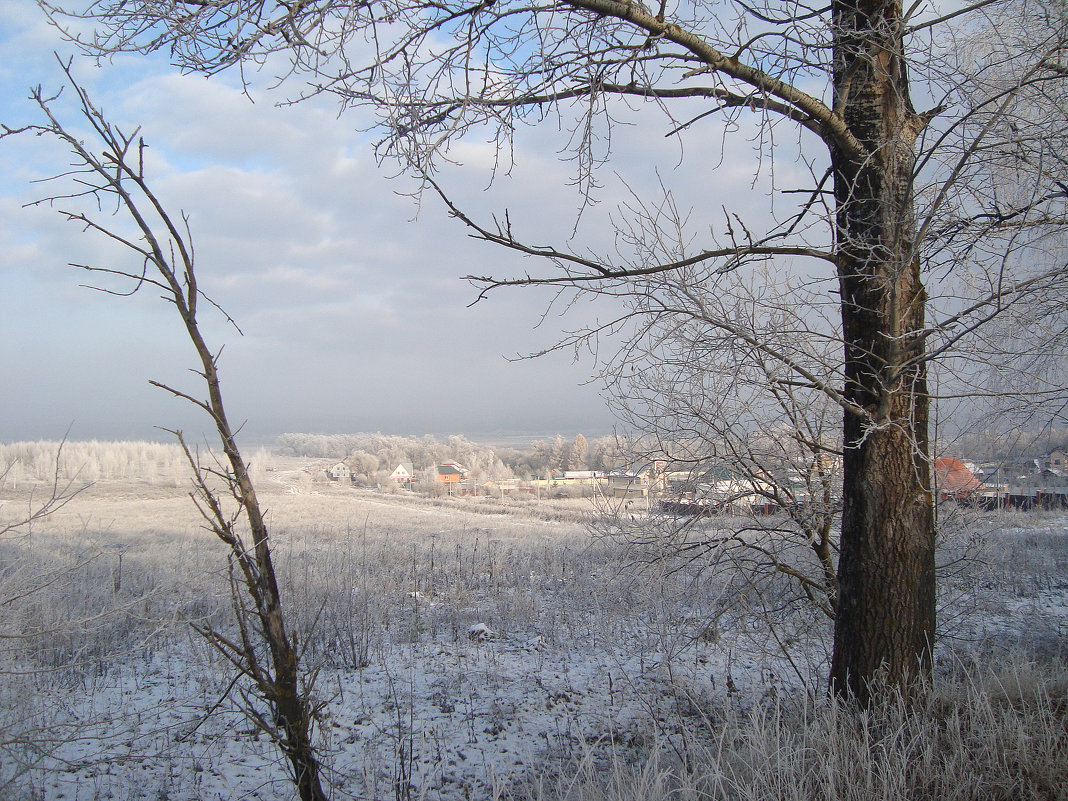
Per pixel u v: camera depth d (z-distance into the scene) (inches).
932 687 179.6
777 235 186.1
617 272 180.5
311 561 526.0
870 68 185.5
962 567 251.6
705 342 202.5
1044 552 487.5
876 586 179.5
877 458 182.7
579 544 642.8
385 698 268.2
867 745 150.5
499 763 210.2
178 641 316.8
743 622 222.8
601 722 239.3
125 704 243.4
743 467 223.8
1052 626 304.7
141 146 126.4
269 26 138.9
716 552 220.7
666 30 155.9
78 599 291.0
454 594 443.8
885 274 182.2
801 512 222.1
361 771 200.1
